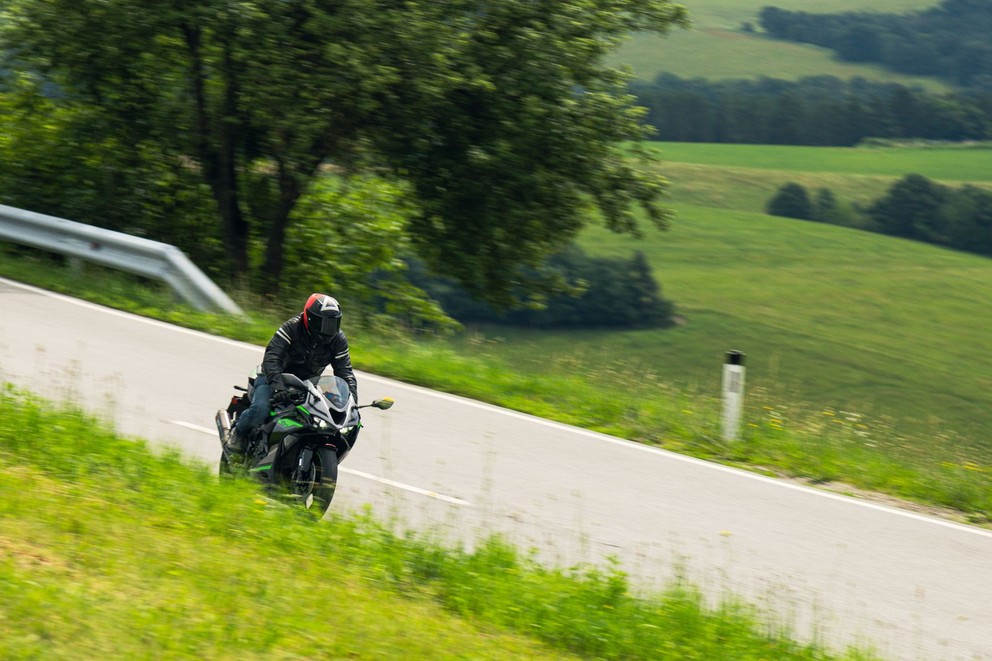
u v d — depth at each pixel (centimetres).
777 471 4197
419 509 3284
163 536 2439
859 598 3006
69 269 6612
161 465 3061
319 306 2978
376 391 4678
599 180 7794
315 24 6738
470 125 7438
